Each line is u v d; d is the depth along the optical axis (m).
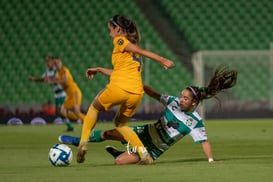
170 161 21.55
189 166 19.14
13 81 61.22
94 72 20.88
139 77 19.59
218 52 62.22
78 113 43.50
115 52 19.48
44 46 63.91
